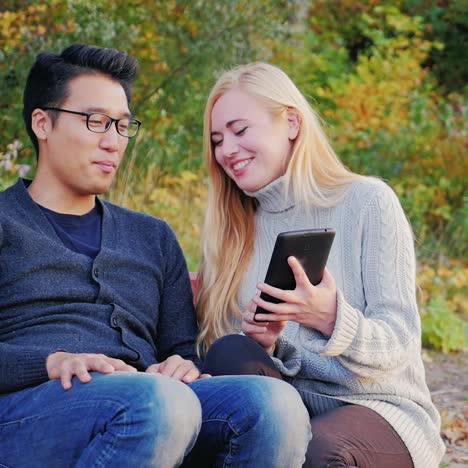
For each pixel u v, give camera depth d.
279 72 3.96
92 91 3.71
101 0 9.11
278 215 4.02
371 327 3.48
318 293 3.45
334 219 3.87
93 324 3.59
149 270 3.90
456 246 9.89
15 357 3.26
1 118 8.41
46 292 3.56
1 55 8.45
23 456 3.16
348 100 10.63
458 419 5.89
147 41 9.22
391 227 3.75
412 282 3.73
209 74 9.36
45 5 8.58
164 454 2.96
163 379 3.06
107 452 2.96
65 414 3.08
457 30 13.83
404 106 11.18
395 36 13.25
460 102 11.81
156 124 9.16
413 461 3.50
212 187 4.12
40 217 3.67
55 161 3.74
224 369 3.50
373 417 3.51
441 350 7.89
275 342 3.76
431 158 10.50
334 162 3.99
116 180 8.41
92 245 3.79
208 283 4.10
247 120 3.89
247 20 9.63
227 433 3.16
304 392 3.70
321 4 13.30
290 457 3.10
